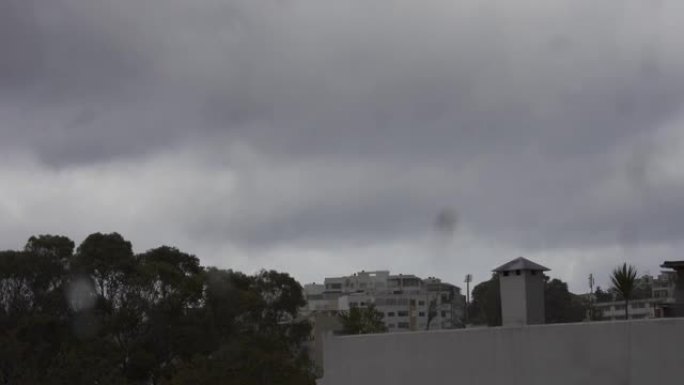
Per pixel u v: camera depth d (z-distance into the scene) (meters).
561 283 43.22
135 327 63.59
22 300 62.97
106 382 56.38
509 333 20.52
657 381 17.66
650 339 17.84
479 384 21.06
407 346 23.06
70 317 62.94
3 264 62.12
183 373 54.56
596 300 52.19
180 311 64.44
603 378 18.53
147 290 64.06
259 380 55.31
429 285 179.62
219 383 53.84
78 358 57.81
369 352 24.06
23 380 57.19
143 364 61.81
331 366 25.06
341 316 79.19
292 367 57.25
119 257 64.81
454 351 21.77
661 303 28.62
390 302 167.00
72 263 63.91
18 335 60.97
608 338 18.53
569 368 19.20
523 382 20.06
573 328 19.22
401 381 23.11
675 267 26.19
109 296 64.88
